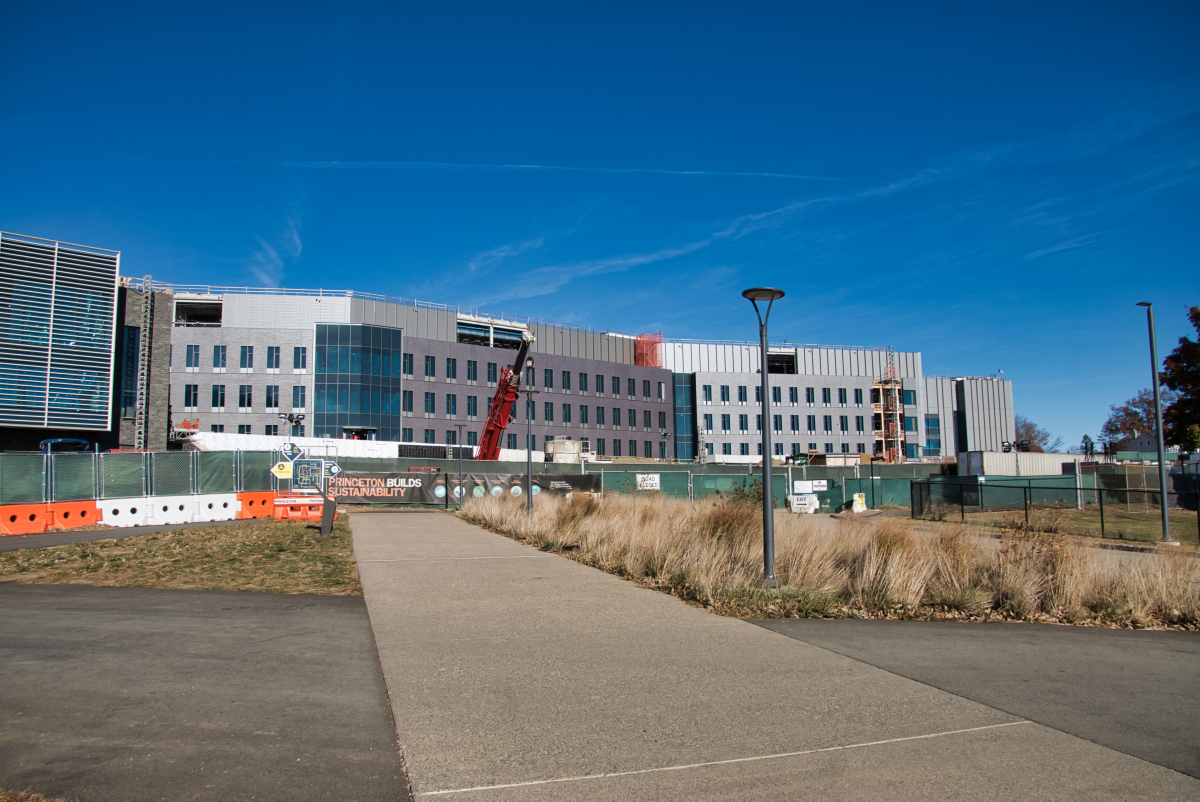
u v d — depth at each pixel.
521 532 19.28
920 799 4.04
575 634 7.91
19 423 48.38
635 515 18.95
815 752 4.69
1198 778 4.37
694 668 6.62
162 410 59.03
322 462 26.77
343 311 68.69
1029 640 8.08
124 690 5.70
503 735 4.91
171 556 14.09
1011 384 108.44
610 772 4.34
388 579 11.66
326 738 4.79
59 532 20.81
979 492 30.81
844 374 97.62
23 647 7.01
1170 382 39.34
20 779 4.04
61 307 50.59
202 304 68.19
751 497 22.44
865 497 41.47
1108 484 38.53
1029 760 4.61
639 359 92.50
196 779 4.10
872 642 7.77
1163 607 9.66
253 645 7.24
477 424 73.56
